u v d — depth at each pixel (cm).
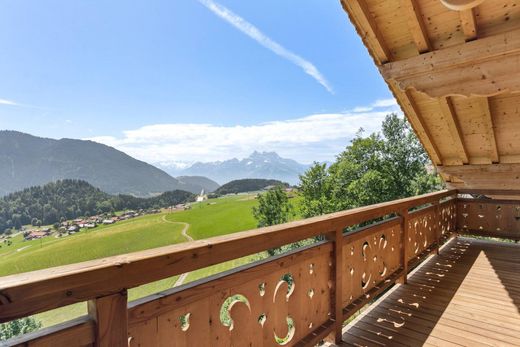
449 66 306
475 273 368
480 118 429
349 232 236
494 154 479
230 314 135
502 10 275
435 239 446
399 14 314
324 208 1989
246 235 137
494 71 287
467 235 591
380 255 285
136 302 98
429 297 298
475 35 292
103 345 85
